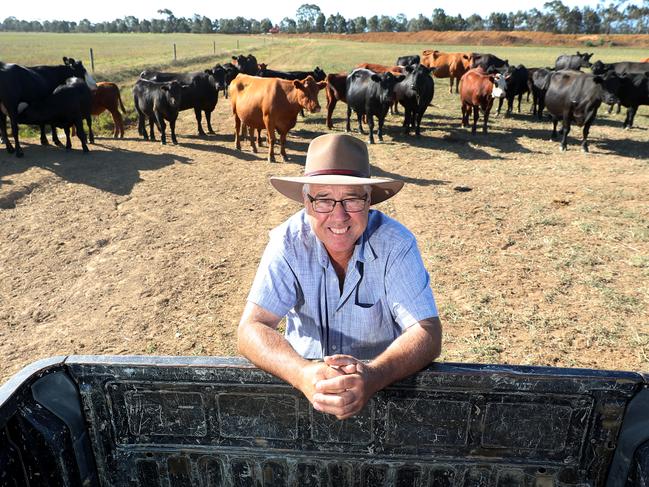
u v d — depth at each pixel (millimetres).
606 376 1595
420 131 14375
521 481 1780
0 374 4227
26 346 4641
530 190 9047
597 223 7438
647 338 4641
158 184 9312
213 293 5547
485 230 7207
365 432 1753
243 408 1760
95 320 5055
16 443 1622
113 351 4551
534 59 42594
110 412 1798
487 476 1786
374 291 1844
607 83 10781
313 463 1827
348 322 1899
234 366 1686
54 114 10656
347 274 1820
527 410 1672
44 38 98188
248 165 10727
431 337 1687
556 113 12352
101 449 1857
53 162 10414
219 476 1890
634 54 57719
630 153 11844
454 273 5914
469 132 14273
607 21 121812
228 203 8406
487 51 64375
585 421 1666
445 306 5188
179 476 1898
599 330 4758
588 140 13297
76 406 1780
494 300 5320
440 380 1644
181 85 12578
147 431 1822
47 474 1719
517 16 129125
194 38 110875
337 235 1749
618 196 8664
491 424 1704
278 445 1809
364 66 16734
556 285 5625
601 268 6039
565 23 122875
